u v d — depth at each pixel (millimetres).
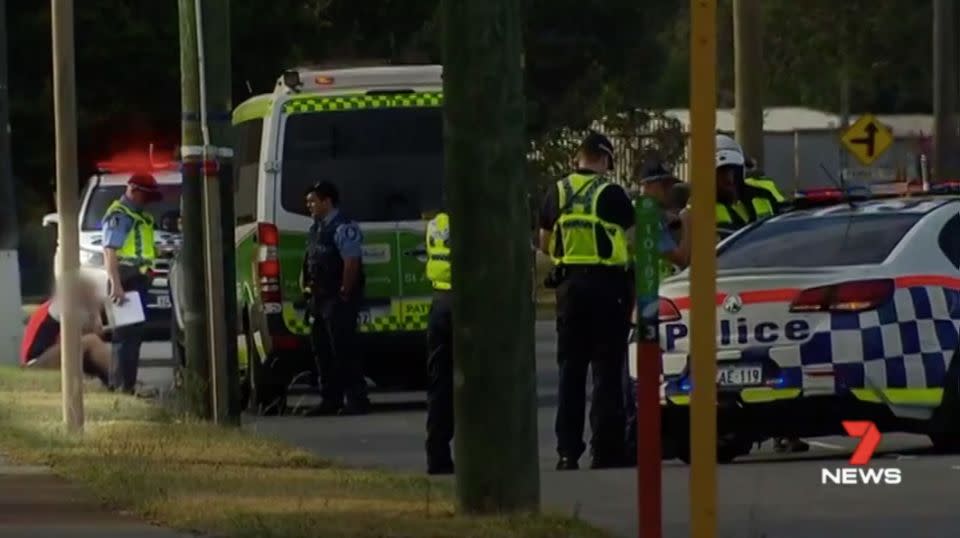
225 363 61938
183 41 61312
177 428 58875
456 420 39469
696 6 29750
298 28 153875
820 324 49500
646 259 31984
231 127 61906
